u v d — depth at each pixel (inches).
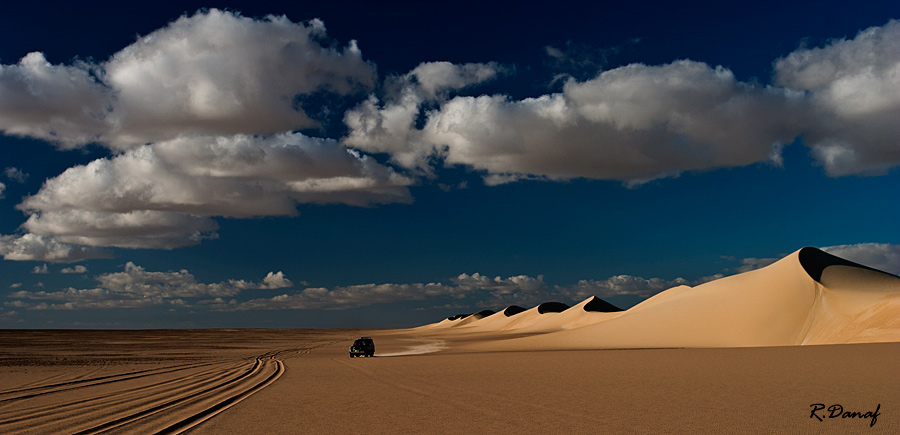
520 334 6299.2
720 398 799.7
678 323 3484.3
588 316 6407.5
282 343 4618.6
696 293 3885.3
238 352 2933.1
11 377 1318.9
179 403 805.2
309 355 2608.3
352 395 898.1
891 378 959.6
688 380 1035.9
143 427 614.5
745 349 1977.1
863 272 3166.8
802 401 754.8
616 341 3472.0
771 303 3196.4
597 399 816.9
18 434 585.3
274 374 1330.0
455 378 1173.1
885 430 577.9
